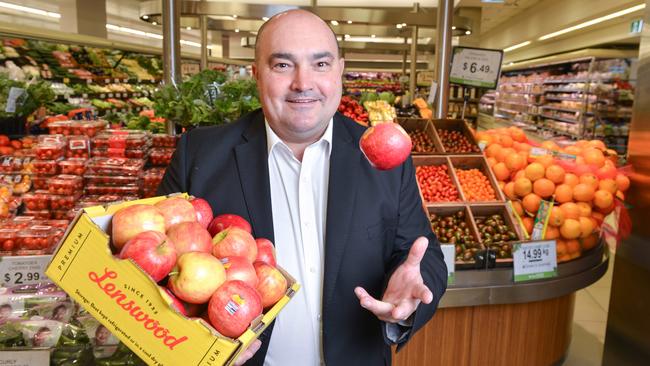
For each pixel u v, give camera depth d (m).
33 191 2.76
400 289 1.16
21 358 1.34
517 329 2.67
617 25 11.39
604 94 13.12
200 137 1.55
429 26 4.75
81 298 0.88
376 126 1.13
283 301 1.00
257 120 1.51
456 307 2.56
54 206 2.63
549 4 12.63
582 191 2.78
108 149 3.00
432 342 2.58
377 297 1.41
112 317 0.87
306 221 1.41
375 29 7.52
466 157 3.28
